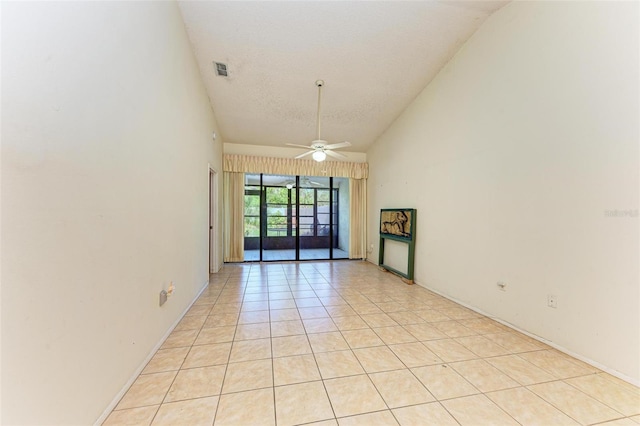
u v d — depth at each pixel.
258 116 4.82
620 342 1.85
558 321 2.24
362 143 6.11
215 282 4.38
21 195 0.97
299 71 3.70
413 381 1.81
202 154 3.77
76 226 1.25
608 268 1.92
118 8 1.58
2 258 0.90
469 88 3.22
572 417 1.50
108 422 1.43
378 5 2.75
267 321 2.80
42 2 1.06
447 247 3.62
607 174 1.92
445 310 3.17
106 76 1.47
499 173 2.81
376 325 2.73
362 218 6.57
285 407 1.56
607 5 1.91
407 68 3.71
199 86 3.57
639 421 1.47
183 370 1.91
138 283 1.86
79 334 1.26
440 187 3.77
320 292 3.87
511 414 1.52
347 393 1.68
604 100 1.93
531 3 2.46
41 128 1.05
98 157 1.41
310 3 2.72
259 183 6.82
